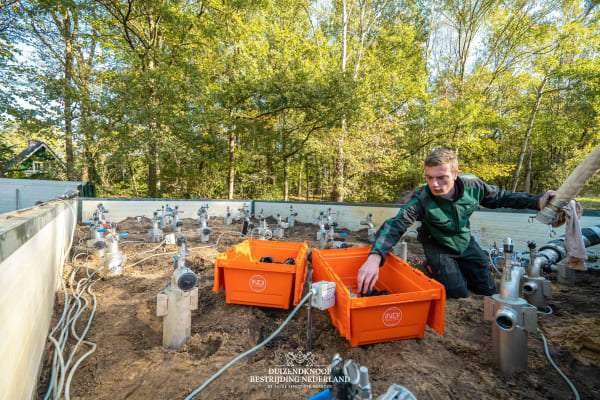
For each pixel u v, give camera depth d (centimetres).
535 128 1512
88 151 1198
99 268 345
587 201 1411
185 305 192
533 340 207
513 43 1470
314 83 1095
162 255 414
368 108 1181
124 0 1101
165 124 1028
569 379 166
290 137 1335
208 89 1088
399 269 245
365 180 1426
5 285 116
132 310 245
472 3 1528
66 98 1020
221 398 147
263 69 1127
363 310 174
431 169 220
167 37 1228
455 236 257
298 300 238
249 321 223
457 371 170
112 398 149
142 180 1739
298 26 1466
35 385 156
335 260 270
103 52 1307
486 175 1380
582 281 338
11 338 121
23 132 1169
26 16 1059
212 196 1522
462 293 265
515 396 151
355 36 1555
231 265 236
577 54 1249
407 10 1673
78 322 226
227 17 1127
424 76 1460
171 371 167
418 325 191
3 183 749
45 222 230
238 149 1384
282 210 809
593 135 1409
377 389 152
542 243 438
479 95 1383
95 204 685
